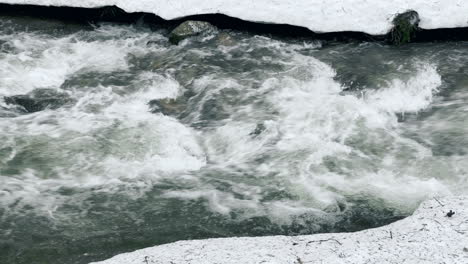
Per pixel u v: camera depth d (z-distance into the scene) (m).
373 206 7.91
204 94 10.40
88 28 12.41
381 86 10.38
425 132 9.41
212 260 6.29
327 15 11.64
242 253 6.42
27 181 8.41
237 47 11.64
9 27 12.28
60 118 9.73
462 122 9.55
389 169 8.59
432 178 8.37
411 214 7.73
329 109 9.88
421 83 10.46
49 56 11.41
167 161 8.91
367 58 11.18
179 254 6.46
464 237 6.41
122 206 8.01
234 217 7.80
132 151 9.05
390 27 11.41
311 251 6.41
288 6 11.77
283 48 11.59
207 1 11.95
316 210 7.90
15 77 10.76
